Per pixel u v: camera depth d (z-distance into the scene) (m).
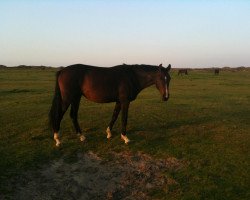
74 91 10.59
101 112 15.58
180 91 29.34
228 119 14.88
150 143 11.05
